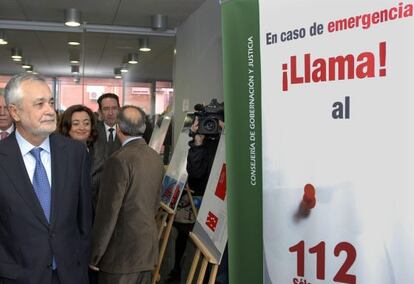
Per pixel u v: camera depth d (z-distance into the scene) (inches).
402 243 44.0
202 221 83.8
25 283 62.6
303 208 52.4
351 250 48.1
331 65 49.3
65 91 266.2
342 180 48.5
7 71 284.4
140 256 87.5
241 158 60.4
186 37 202.4
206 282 86.9
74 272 68.6
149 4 177.9
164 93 241.9
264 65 56.0
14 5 180.7
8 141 66.1
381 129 45.3
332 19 49.2
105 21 206.5
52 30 211.3
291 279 54.3
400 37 43.7
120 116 93.3
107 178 88.0
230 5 60.1
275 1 54.7
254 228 59.3
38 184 66.2
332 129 49.3
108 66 264.1
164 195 121.6
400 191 44.0
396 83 44.1
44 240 64.3
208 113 99.7
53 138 70.8
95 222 87.8
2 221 63.4
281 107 54.4
